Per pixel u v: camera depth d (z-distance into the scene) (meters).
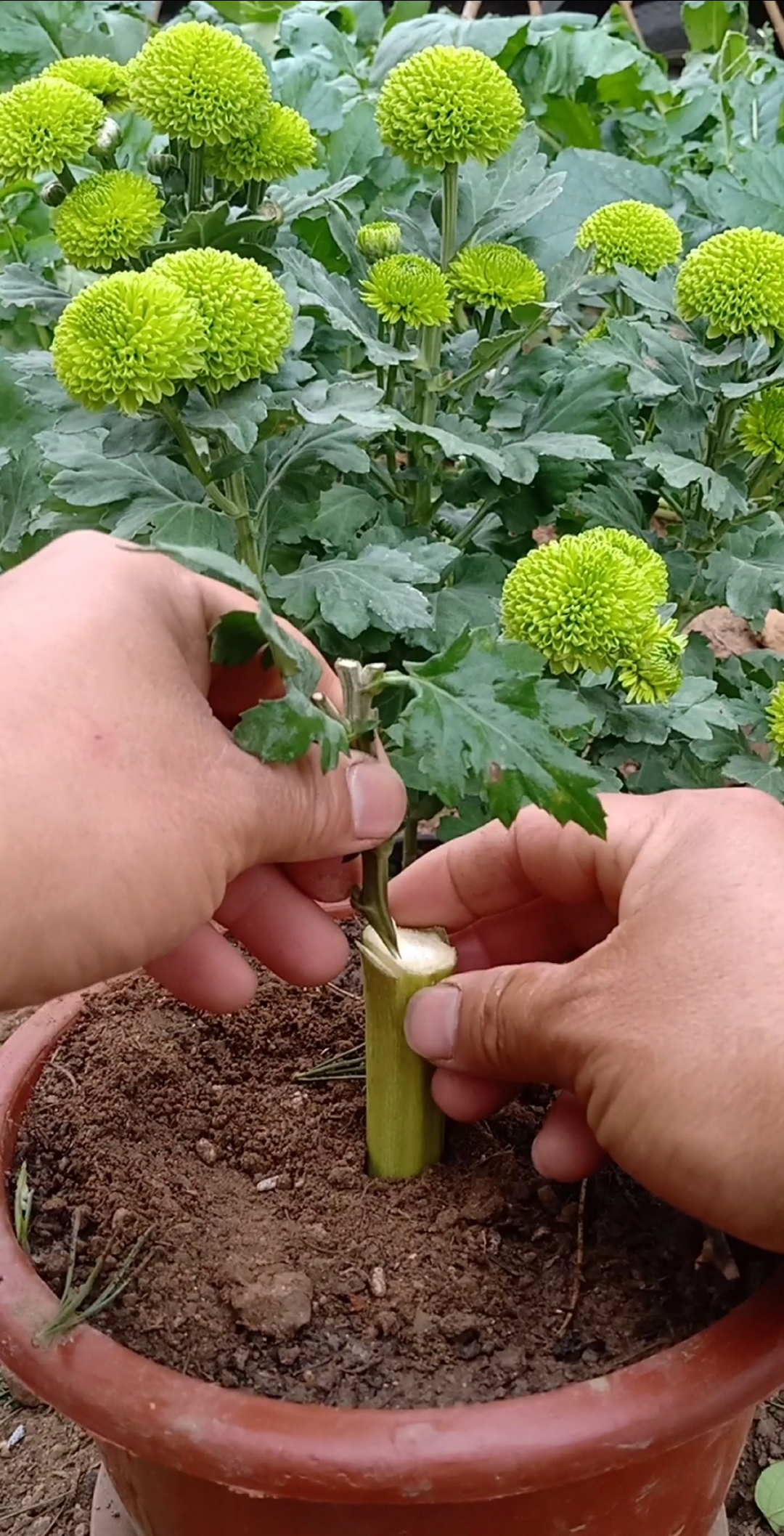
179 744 0.65
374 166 1.97
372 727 0.73
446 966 0.84
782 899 0.72
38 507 1.36
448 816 1.20
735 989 0.69
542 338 1.94
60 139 1.13
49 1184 0.86
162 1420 0.64
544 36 2.70
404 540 1.22
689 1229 0.83
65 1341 0.69
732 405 1.26
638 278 1.26
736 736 1.35
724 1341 0.68
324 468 1.18
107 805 0.62
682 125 2.97
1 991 0.62
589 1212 0.85
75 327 0.89
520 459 1.18
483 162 1.19
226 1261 0.80
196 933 0.85
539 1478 0.63
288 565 1.28
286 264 1.18
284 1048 0.99
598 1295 0.79
